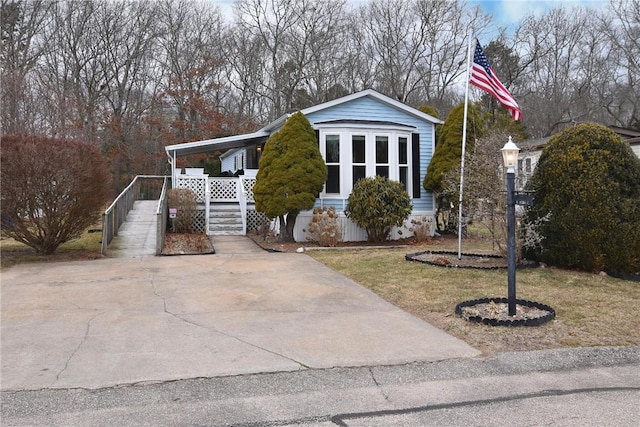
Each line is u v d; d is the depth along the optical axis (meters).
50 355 4.66
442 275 8.47
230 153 24.98
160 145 32.62
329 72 36.41
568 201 8.73
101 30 33.19
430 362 4.52
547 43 35.56
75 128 26.91
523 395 3.83
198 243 12.67
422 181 14.82
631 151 8.77
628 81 32.16
